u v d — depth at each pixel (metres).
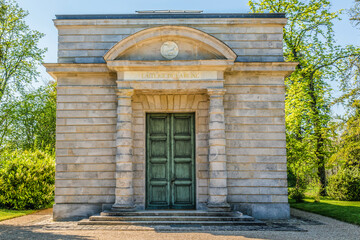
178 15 16.69
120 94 15.27
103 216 13.96
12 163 20.33
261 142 15.92
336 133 25.00
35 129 37.50
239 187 15.63
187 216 13.99
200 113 16.30
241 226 13.22
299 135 25.42
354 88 23.78
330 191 25.03
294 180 30.52
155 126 16.69
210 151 15.04
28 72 31.41
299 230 12.55
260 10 27.58
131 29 16.56
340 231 12.53
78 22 16.48
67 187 15.66
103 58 15.48
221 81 15.25
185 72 15.32
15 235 11.52
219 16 16.73
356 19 24.08
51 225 13.48
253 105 16.09
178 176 16.41
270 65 15.92
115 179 15.70
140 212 14.26
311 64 26.30
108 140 15.94
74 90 16.16
